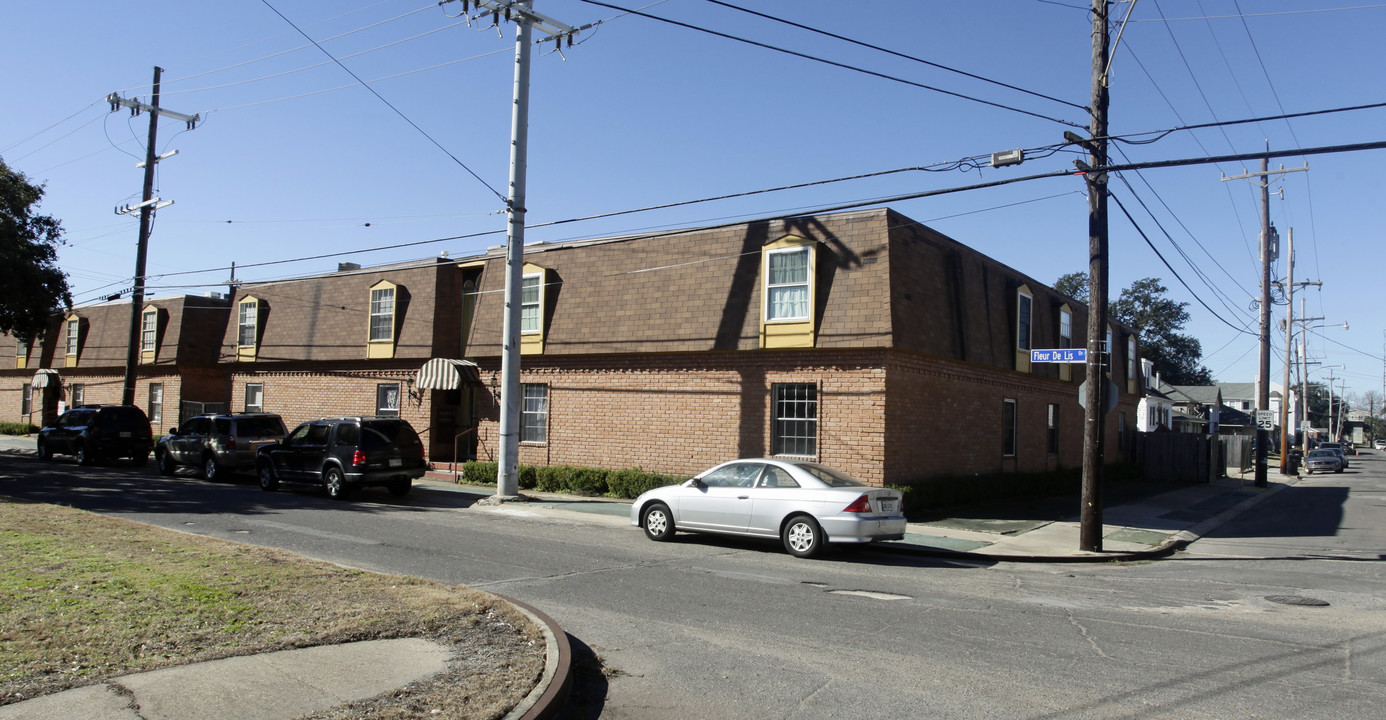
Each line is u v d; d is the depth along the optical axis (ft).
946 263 66.49
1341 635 27.27
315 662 20.07
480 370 79.87
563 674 19.79
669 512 46.14
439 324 82.99
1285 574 41.39
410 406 83.92
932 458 64.13
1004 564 43.39
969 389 70.44
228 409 102.01
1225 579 39.50
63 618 22.50
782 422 62.23
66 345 129.18
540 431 75.51
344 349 89.45
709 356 65.51
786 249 62.44
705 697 20.06
